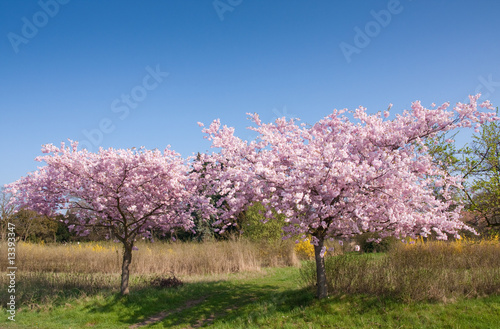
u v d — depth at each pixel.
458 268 10.80
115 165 9.19
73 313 9.03
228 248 17.08
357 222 7.74
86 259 16.70
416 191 7.48
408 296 7.58
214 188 9.35
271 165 7.71
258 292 10.99
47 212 9.95
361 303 7.70
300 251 18.77
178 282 12.15
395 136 7.79
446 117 7.57
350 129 7.97
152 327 8.16
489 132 11.12
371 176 7.21
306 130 8.91
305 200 7.27
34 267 16.22
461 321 6.54
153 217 11.02
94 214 10.51
